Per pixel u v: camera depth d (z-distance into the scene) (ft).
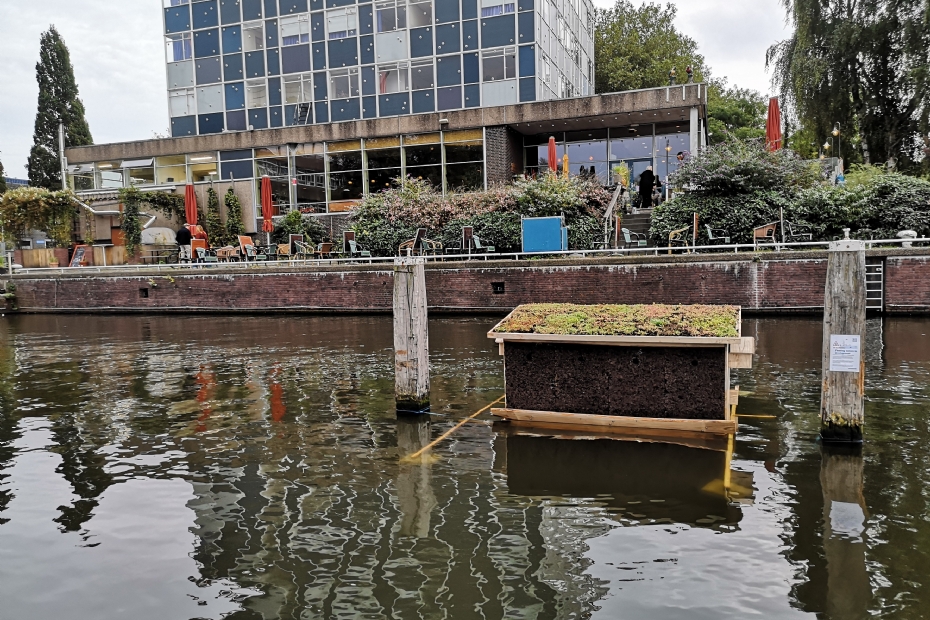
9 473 20.26
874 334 41.63
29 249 97.60
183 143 104.58
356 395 29.19
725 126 143.33
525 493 17.63
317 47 105.40
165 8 112.27
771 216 60.95
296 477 19.26
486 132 90.38
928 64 84.64
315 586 13.32
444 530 15.58
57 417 26.99
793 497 16.89
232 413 26.78
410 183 81.51
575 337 22.88
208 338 51.16
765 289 53.52
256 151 102.22
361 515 16.51
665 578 13.24
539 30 96.99
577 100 85.10
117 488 18.81
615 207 74.23
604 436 22.18
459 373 33.14
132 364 39.60
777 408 25.07
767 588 12.77
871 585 12.78
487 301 62.44
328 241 90.53
